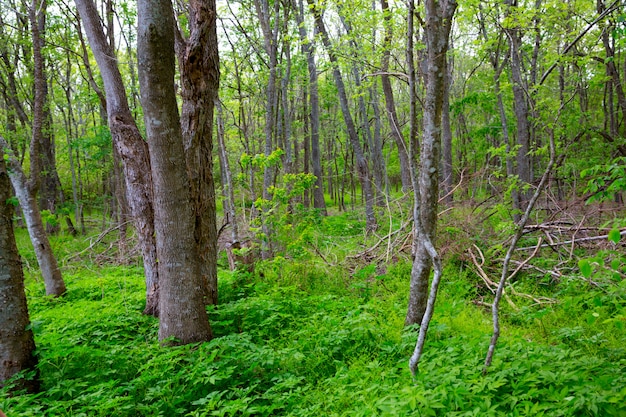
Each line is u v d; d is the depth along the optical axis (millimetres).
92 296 8484
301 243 8922
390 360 4727
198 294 5492
